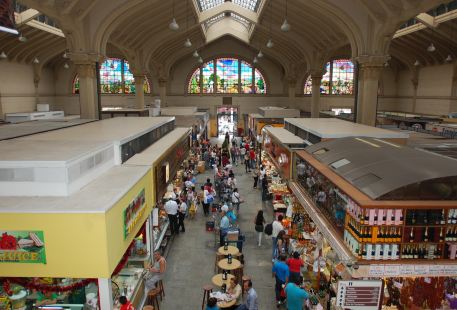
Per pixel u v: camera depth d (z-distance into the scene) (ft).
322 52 82.74
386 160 24.56
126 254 25.54
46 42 91.76
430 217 19.47
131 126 40.19
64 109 117.70
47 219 18.01
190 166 65.16
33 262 18.43
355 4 51.47
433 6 42.14
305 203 30.04
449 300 21.25
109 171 26.66
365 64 52.16
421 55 94.22
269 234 36.73
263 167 63.67
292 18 76.18
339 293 19.67
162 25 81.15
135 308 24.22
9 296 20.74
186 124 71.82
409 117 76.38
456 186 20.17
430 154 25.64
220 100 125.59
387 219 19.36
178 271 33.65
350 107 119.65
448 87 86.48
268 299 29.14
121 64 118.93
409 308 21.74
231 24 112.98
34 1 42.63
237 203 49.47
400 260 19.83
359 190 21.85
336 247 21.79
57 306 20.81
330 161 28.94
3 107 86.89
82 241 18.17
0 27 24.38
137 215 24.44
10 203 18.95
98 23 52.54
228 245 34.86
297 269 27.58
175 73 123.85
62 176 20.02
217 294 25.91
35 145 25.48
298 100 123.65
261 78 125.29
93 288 22.21
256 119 88.02
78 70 52.90
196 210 50.49
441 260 19.90
